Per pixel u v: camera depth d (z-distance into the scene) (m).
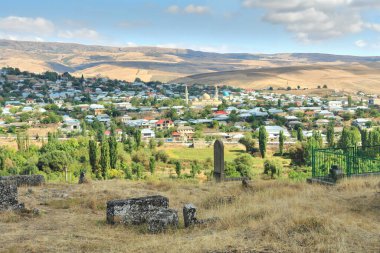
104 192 20.45
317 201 15.78
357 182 18.92
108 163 67.06
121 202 14.63
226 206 16.56
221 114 198.12
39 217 15.48
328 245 9.80
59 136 133.25
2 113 195.75
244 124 167.00
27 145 101.19
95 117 190.00
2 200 15.70
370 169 23.03
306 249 9.73
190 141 127.12
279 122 169.38
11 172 66.94
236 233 11.48
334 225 11.16
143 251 10.52
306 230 11.05
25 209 15.81
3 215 15.14
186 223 13.79
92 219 15.41
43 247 11.16
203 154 105.12
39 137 133.00
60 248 11.11
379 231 11.06
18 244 11.38
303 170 69.31
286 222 11.61
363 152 24.28
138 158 87.19
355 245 9.84
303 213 12.80
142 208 14.80
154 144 108.38
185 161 95.19
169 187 22.59
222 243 10.46
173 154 104.44
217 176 25.36
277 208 14.11
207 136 136.50
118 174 68.06
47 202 18.11
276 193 18.67
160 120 172.88
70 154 85.38
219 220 13.80
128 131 142.00
